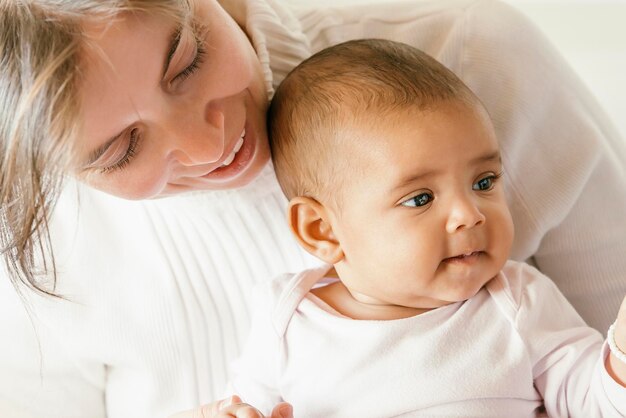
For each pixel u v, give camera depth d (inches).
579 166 48.4
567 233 50.9
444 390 39.7
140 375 53.6
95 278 52.8
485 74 48.3
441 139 38.1
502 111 47.8
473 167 38.6
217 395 52.9
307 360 42.9
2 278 52.7
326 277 46.8
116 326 52.6
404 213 38.8
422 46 50.0
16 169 33.8
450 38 49.3
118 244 53.1
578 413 39.4
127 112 35.1
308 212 42.8
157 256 52.4
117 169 38.5
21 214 36.1
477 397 39.5
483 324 40.6
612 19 75.2
